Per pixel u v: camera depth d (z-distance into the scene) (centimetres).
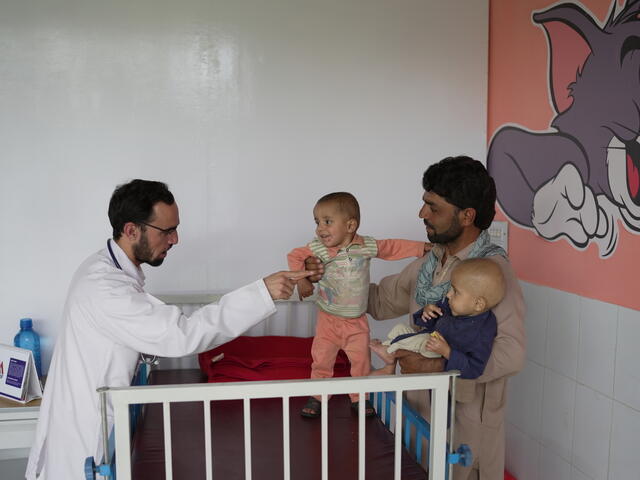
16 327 240
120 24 238
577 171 209
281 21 249
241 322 149
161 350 149
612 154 192
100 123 239
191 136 246
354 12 254
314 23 251
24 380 219
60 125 236
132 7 238
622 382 189
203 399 128
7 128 233
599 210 199
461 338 141
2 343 239
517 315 146
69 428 157
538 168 232
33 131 235
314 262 173
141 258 168
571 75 213
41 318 241
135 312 149
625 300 188
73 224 240
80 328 156
